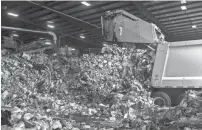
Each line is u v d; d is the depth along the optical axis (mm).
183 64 7738
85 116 6738
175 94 8055
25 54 11328
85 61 11555
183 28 25578
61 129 4953
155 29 9828
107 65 10477
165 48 8258
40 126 4719
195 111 5203
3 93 7152
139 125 5309
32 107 7051
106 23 10383
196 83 7320
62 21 26031
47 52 15719
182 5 19453
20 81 9164
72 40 32906
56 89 9938
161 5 20125
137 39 9602
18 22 26969
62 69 11406
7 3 20703
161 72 8078
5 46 14570
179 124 4848
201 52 7520
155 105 7602
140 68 9438
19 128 4387
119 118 6410
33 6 21672
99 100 8711
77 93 9805
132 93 8188
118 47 11219
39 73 10633
